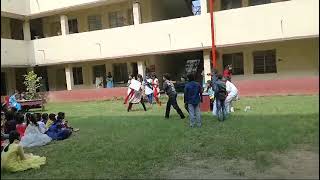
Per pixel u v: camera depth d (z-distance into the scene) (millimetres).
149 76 16203
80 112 13422
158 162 6230
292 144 2873
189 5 20625
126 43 18359
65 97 18875
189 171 5645
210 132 7184
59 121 9688
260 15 14648
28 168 6680
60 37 19797
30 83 17188
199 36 16578
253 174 4230
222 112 8672
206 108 11281
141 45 18031
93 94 18719
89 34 19172
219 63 16297
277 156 3270
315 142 2703
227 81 9281
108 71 20000
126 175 5809
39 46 20031
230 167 5328
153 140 5480
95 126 5844
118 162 6469
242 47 15766
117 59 19609
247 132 3748
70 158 7125
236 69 16078
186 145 6508
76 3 19172
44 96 18703
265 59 15039
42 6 19828
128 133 5438
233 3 16656
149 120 5461
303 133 2730
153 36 17672
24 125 9430
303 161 3010
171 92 9742
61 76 20594
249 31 15141
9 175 6434
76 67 20719
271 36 14469
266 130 2922
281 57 10766
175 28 17141
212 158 5949
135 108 13375
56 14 20203
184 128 6949
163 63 20031
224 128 6699
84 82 20625
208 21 16312
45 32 21188
